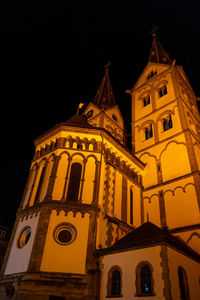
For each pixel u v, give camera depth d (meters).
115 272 20.39
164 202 32.00
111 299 19.12
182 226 28.48
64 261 21.14
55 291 19.53
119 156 32.94
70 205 24.16
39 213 23.92
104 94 55.94
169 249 18.67
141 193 34.69
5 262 23.84
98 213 24.81
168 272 17.16
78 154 28.39
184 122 36.47
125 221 27.94
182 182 31.42
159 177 34.91
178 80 44.03
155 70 49.81
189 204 29.23
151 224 24.19
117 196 28.75
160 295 16.61
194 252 24.42
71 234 23.03
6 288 21.58
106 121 46.91
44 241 21.62
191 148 33.22
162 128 39.84
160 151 37.41
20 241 24.25
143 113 45.56
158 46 58.09
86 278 20.55
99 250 22.23
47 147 30.66
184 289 18.34
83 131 30.34
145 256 18.95
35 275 19.80
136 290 17.98
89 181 26.67
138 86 51.31
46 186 25.97
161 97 43.78
